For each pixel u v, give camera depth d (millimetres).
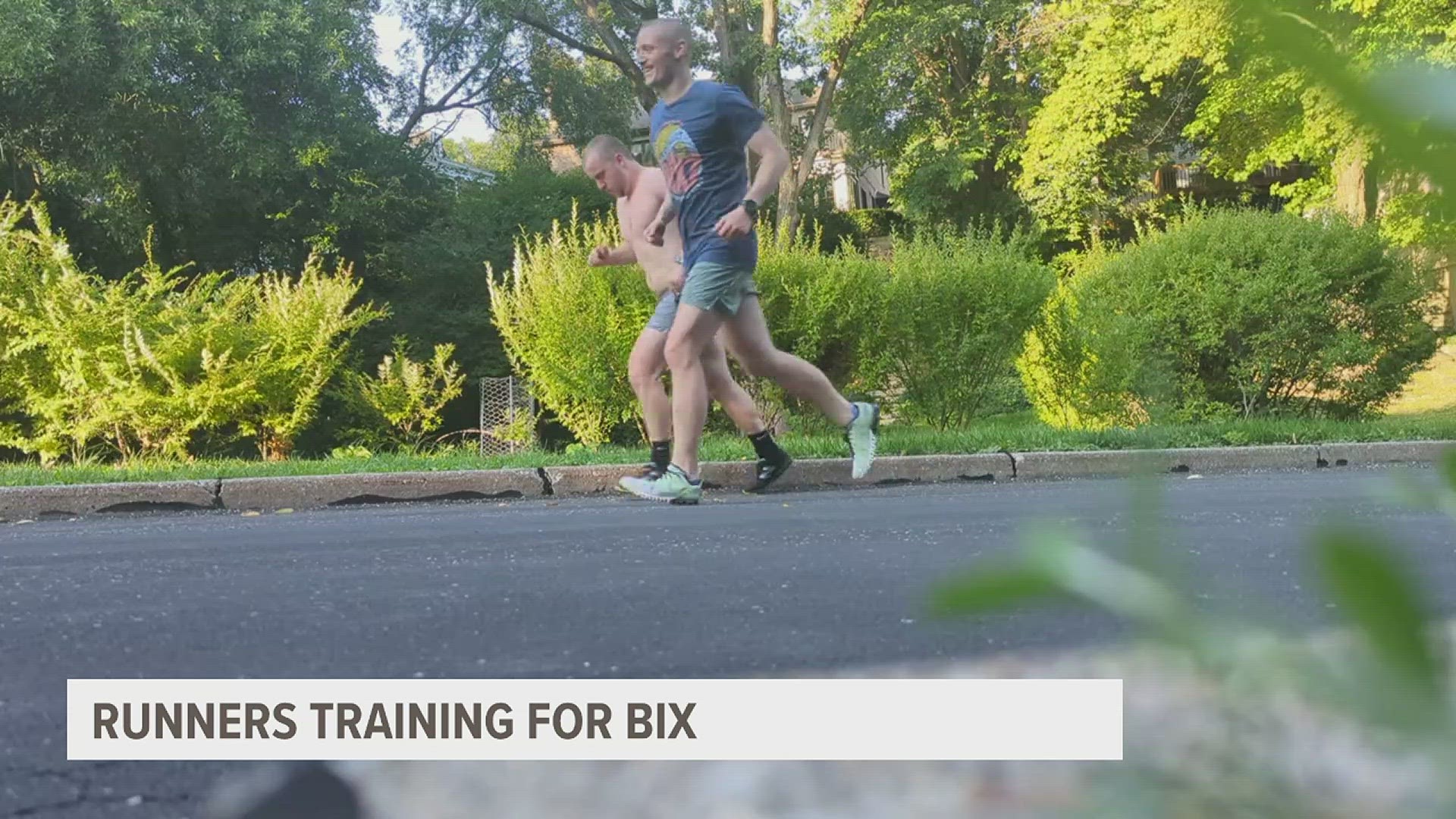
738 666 2236
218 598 3215
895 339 8773
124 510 6379
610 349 8625
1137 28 19328
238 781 1634
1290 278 9102
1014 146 24234
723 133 5582
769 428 8781
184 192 18250
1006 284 8805
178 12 16859
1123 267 9586
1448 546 2998
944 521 4723
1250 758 457
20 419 10359
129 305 9750
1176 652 311
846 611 2771
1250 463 7625
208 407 9547
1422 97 240
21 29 15188
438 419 12969
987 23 23438
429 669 2312
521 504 6359
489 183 23547
